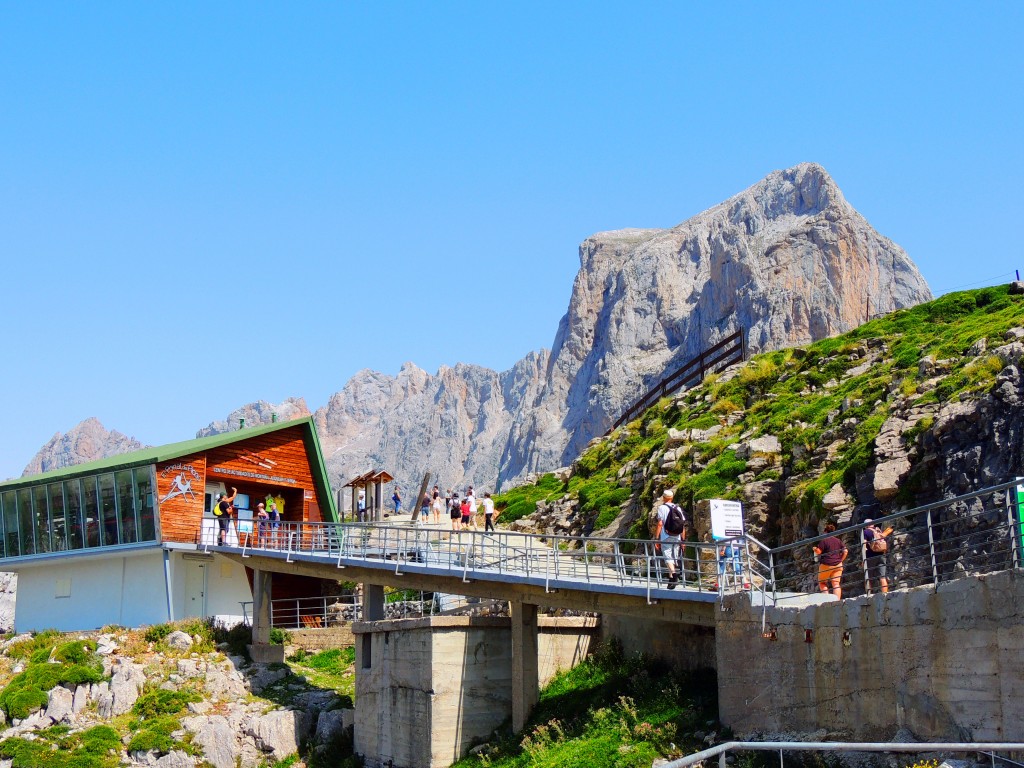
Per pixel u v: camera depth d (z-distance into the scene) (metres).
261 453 49.53
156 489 45.38
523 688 30.25
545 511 51.84
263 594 42.41
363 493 62.88
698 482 39.88
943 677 18.70
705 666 27.22
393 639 33.22
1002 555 26.66
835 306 194.00
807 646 21.95
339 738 35.31
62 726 36.56
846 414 38.59
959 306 49.03
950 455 30.44
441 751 30.33
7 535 51.00
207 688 38.47
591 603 28.91
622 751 24.09
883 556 23.27
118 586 47.19
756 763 21.53
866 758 19.73
